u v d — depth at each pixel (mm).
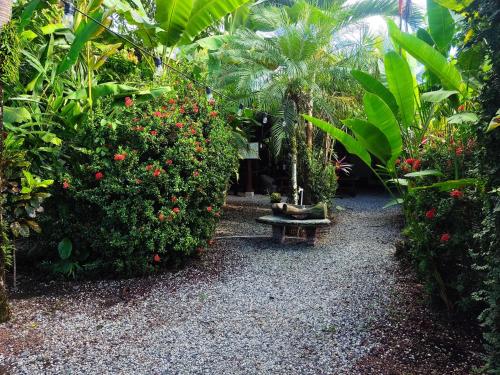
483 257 2559
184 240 4227
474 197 2734
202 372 2379
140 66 5934
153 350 2643
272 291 3703
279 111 5926
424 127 3736
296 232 6086
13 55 3266
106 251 3992
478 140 2010
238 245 5445
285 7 7898
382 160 3465
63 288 3807
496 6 1828
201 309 3316
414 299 3416
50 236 4070
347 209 8711
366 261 4621
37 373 2355
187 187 4141
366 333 2840
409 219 3387
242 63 5922
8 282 3922
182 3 4727
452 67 3186
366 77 3738
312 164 6551
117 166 3900
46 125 4086
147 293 3676
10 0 2625
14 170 3412
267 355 2572
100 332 2908
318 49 5750
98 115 4004
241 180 10359
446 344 2668
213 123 4801
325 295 3582
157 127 4086
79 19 4742
